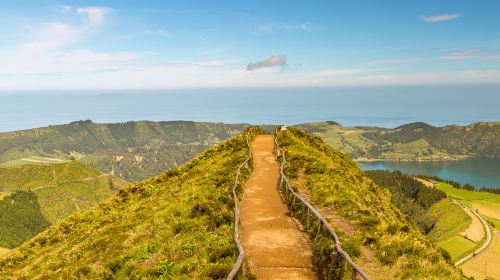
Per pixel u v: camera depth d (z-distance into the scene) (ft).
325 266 49.26
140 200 125.59
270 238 61.93
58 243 110.93
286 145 153.79
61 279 70.23
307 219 65.62
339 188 88.74
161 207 96.27
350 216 69.41
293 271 50.08
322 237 55.21
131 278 56.29
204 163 145.59
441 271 48.14
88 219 122.83
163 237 69.77
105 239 83.97
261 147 166.20
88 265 70.79
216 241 60.85
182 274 52.08
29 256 108.27
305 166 115.03
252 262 52.80
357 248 52.90
